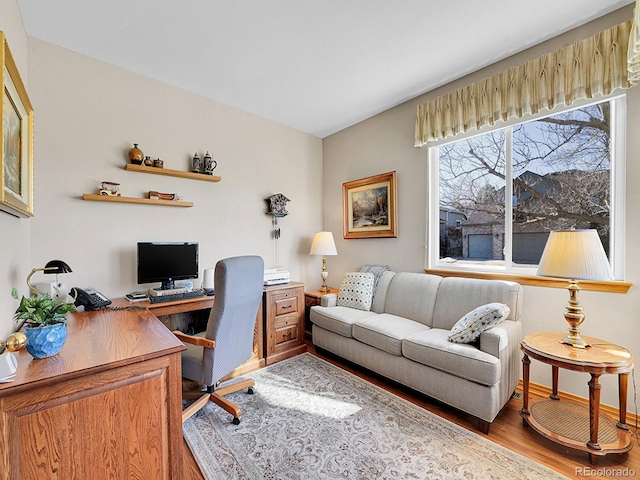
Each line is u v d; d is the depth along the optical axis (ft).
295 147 12.48
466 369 5.87
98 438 3.15
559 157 7.23
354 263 12.23
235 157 10.41
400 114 10.39
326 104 10.34
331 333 9.25
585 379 6.59
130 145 8.05
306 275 12.84
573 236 5.45
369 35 6.78
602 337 6.38
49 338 3.31
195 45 7.07
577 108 6.84
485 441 5.49
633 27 4.77
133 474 3.37
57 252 6.93
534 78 7.15
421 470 4.79
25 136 4.91
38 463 2.82
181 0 5.68
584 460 4.99
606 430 5.47
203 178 9.25
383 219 10.99
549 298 7.11
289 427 5.93
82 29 6.47
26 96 4.75
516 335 6.67
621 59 5.95
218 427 5.95
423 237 9.82
